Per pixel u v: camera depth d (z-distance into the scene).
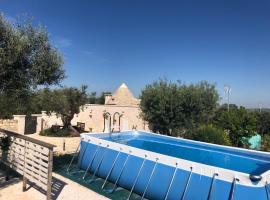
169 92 16.86
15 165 8.56
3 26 7.65
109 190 9.03
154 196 8.19
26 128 22.25
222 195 6.66
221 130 16.84
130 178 9.06
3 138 9.09
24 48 7.92
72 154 14.01
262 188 6.34
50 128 23.03
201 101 16.77
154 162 8.47
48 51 8.79
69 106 23.14
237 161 10.64
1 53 7.25
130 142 14.01
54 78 9.16
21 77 8.09
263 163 9.95
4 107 12.31
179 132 17.14
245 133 18.61
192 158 12.03
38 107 22.55
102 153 10.41
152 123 17.81
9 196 7.66
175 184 7.67
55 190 8.51
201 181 7.15
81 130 25.41
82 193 8.46
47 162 7.20
